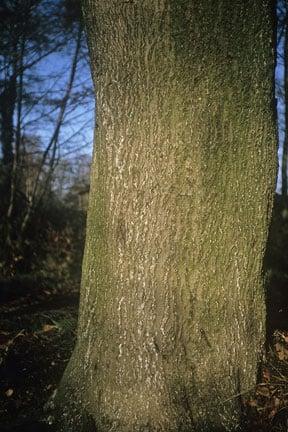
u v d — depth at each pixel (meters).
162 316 2.88
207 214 2.88
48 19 8.77
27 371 3.83
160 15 2.68
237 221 2.97
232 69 2.82
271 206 3.16
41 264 8.68
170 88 2.76
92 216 3.05
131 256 2.88
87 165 10.27
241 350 3.12
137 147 2.83
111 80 2.85
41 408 3.29
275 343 3.87
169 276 2.87
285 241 7.21
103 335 2.98
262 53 2.91
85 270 3.11
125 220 2.88
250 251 3.07
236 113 2.87
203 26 2.71
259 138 2.99
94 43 2.89
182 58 2.72
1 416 3.27
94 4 2.80
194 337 2.95
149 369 2.87
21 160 9.51
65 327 4.71
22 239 8.86
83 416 2.96
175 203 2.83
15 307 6.40
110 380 2.92
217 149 2.85
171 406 2.85
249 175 2.98
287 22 8.55
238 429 2.94
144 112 2.80
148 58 2.73
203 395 2.94
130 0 2.68
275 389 3.29
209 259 2.93
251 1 2.80
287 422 3.10
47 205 9.81
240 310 3.09
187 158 2.80
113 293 2.94
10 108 9.31
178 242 2.86
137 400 2.87
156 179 2.82
